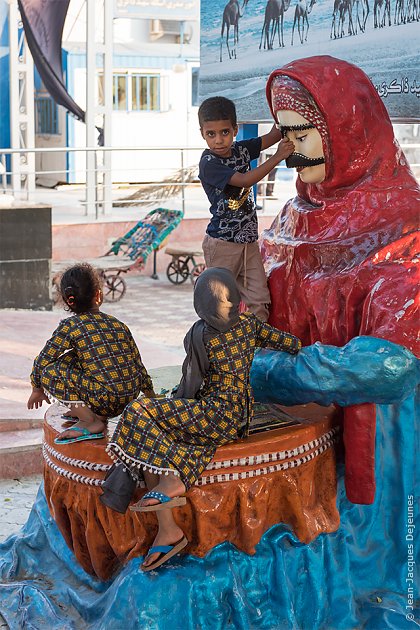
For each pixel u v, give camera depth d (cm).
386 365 387
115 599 389
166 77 2608
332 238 436
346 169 433
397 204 429
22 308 1159
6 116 2259
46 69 1684
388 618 418
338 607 419
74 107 1722
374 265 417
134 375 420
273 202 1847
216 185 438
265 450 395
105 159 1709
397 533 444
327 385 401
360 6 494
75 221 1534
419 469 443
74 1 2405
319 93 420
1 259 1137
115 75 2550
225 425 385
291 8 563
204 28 674
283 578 401
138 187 2462
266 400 437
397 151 441
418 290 397
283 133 441
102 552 414
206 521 390
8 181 2247
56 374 412
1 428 673
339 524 424
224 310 388
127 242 1327
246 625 390
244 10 620
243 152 445
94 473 401
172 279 1449
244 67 627
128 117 2583
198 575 389
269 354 428
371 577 440
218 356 389
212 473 390
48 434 428
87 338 413
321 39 534
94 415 415
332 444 430
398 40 462
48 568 466
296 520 408
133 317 1150
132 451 377
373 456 409
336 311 426
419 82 446
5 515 567
